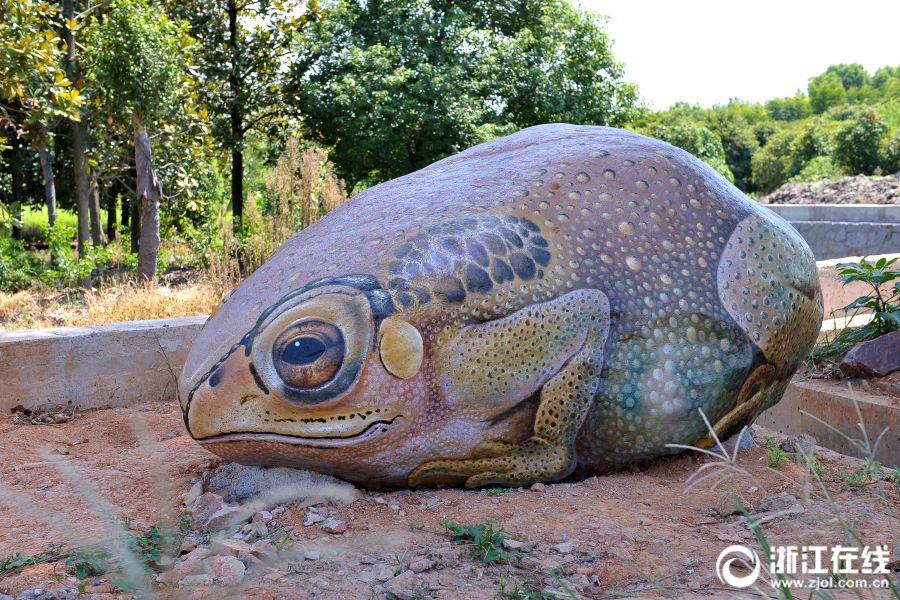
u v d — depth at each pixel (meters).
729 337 3.58
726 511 3.19
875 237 13.83
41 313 10.37
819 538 2.86
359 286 3.26
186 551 2.89
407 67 18.56
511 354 3.30
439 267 3.29
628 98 22.09
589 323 3.39
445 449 3.32
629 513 3.16
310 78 18.66
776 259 3.78
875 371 4.95
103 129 15.89
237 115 18.56
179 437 4.48
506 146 4.29
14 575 2.65
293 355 3.19
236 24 18.14
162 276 15.17
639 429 3.49
